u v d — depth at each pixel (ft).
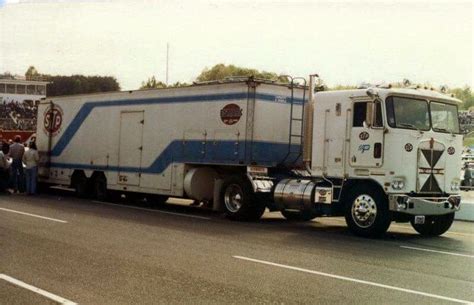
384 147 39.93
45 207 53.16
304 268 28.37
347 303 22.08
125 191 60.85
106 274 25.99
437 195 41.32
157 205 61.77
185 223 45.14
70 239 35.14
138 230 39.96
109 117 63.16
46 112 73.56
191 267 27.86
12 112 205.26
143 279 25.17
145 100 58.65
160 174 56.44
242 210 48.19
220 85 50.85
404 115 40.32
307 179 45.75
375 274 27.61
